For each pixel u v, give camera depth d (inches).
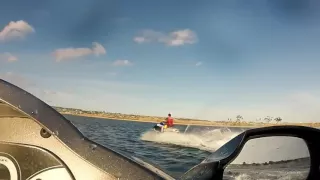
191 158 375.6
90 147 40.3
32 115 38.6
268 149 53.0
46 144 39.4
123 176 39.4
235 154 51.2
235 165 51.1
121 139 615.2
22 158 39.3
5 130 39.3
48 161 39.1
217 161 50.2
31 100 40.2
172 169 272.4
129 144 545.0
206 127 550.3
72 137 40.3
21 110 38.2
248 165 52.1
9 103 38.0
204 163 51.4
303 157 53.9
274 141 53.6
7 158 39.2
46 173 38.9
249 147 52.7
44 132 39.5
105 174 39.2
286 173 52.5
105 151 40.6
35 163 39.2
